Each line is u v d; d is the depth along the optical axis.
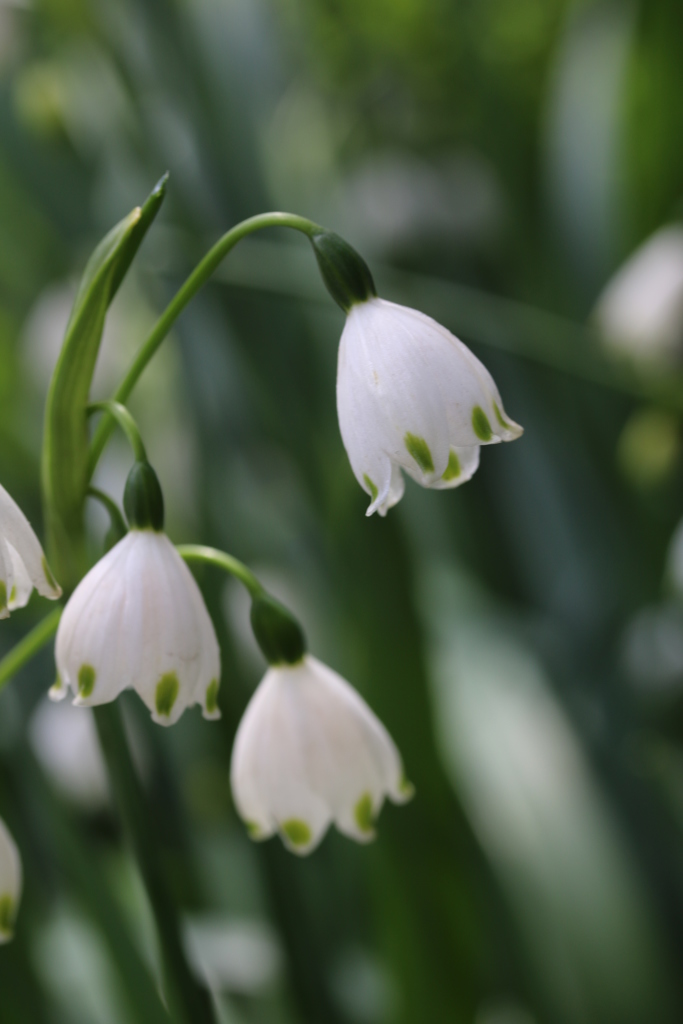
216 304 0.46
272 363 0.47
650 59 0.55
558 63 0.59
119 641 0.30
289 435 0.47
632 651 0.49
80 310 0.30
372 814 0.32
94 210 0.55
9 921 0.31
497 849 0.38
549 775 0.39
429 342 0.30
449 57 0.59
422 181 0.60
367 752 0.32
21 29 0.57
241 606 0.44
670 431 0.51
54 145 0.55
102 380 0.53
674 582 0.46
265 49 0.53
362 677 0.37
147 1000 0.35
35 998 0.36
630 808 0.40
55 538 0.31
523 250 0.60
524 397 0.56
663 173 0.57
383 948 0.38
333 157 0.56
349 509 0.37
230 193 0.49
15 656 0.31
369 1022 0.38
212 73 0.50
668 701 0.47
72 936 0.37
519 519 0.57
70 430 0.30
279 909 0.37
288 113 0.54
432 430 0.29
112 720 0.31
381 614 0.37
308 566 0.45
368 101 0.60
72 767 0.45
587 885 0.38
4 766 0.37
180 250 0.42
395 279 0.49
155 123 0.51
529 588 0.55
